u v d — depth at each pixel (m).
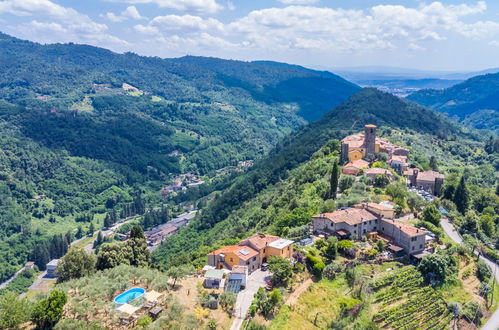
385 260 97.06
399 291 87.88
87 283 78.50
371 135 183.38
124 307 66.38
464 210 145.62
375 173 155.25
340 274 89.25
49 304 61.75
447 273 96.75
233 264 91.88
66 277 88.31
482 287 97.00
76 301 68.69
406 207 129.62
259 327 68.62
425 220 122.00
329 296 82.62
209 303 73.50
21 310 60.62
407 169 182.00
